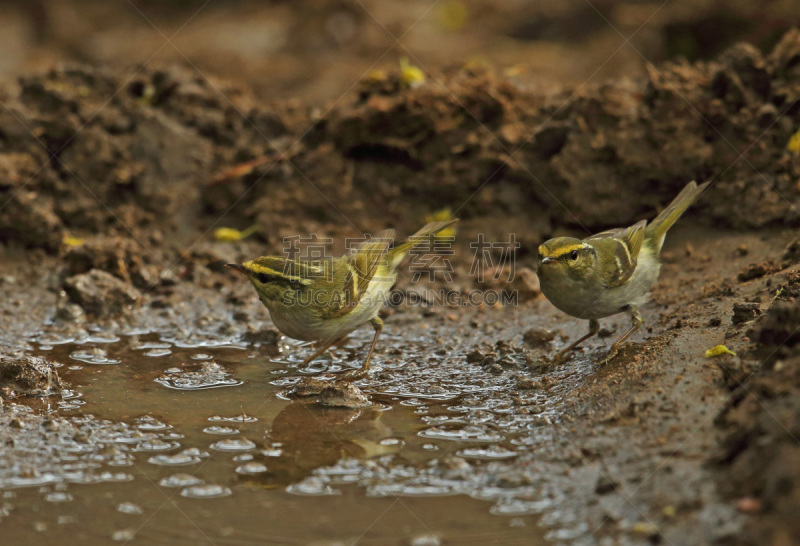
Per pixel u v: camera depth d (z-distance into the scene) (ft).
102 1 96.84
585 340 35.60
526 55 81.10
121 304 41.91
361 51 84.58
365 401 30.68
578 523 21.97
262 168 49.80
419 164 49.16
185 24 93.61
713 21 71.61
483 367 34.24
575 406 28.55
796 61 44.11
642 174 44.86
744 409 23.22
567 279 31.45
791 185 41.52
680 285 38.55
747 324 30.17
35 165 49.16
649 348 31.45
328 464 25.98
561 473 24.41
